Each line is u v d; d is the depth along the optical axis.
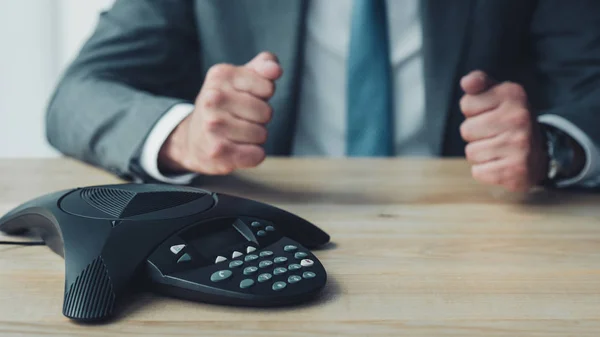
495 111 0.88
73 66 1.27
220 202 0.54
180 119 0.91
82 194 0.54
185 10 1.49
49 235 0.54
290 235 0.54
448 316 0.41
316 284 0.43
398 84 1.52
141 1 1.43
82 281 0.41
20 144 2.38
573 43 1.39
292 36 1.42
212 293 0.42
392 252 0.56
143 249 0.44
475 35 1.43
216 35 1.48
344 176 0.96
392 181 0.92
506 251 0.57
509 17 1.45
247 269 0.44
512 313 0.41
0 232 0.60
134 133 0.91
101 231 0.46
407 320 0.40
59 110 1.10
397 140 1.52
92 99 1.04
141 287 0.44
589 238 0.62
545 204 0.78
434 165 1.08
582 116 0.96
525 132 0.86
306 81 1.54
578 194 0.86
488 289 0.46
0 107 2.33
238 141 0.84
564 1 1.43
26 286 0.46
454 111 1.41
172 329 0.38
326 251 0.55
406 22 1.52
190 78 1.57
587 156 0.90
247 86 0.83
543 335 0.38
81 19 2.34
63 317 0.40
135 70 1.35
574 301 0.44
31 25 2.31
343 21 1.52
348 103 1.41
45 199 0.54
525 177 0.84
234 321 0.40
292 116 1.43
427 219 0.69
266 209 0.55
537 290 0.46
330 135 1.55
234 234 0.50
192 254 0.45
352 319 0.40
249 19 1.47
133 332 0.38
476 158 0.88
